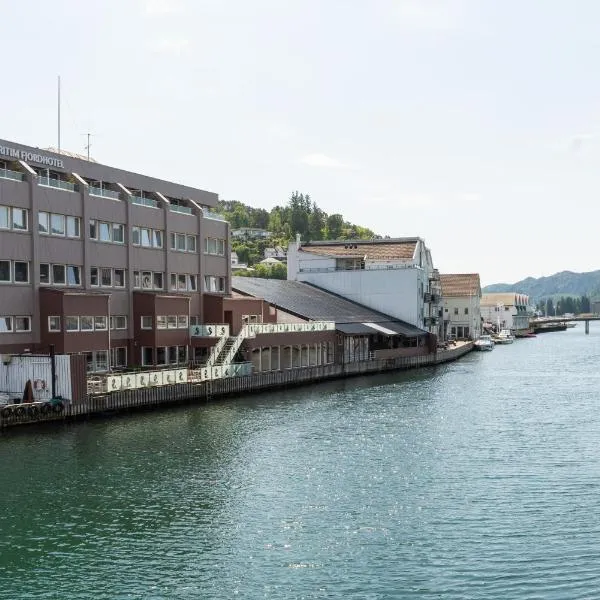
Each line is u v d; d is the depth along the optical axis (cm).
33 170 6262
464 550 2989
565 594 2605
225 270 8588
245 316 8569
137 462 4306
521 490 3803
